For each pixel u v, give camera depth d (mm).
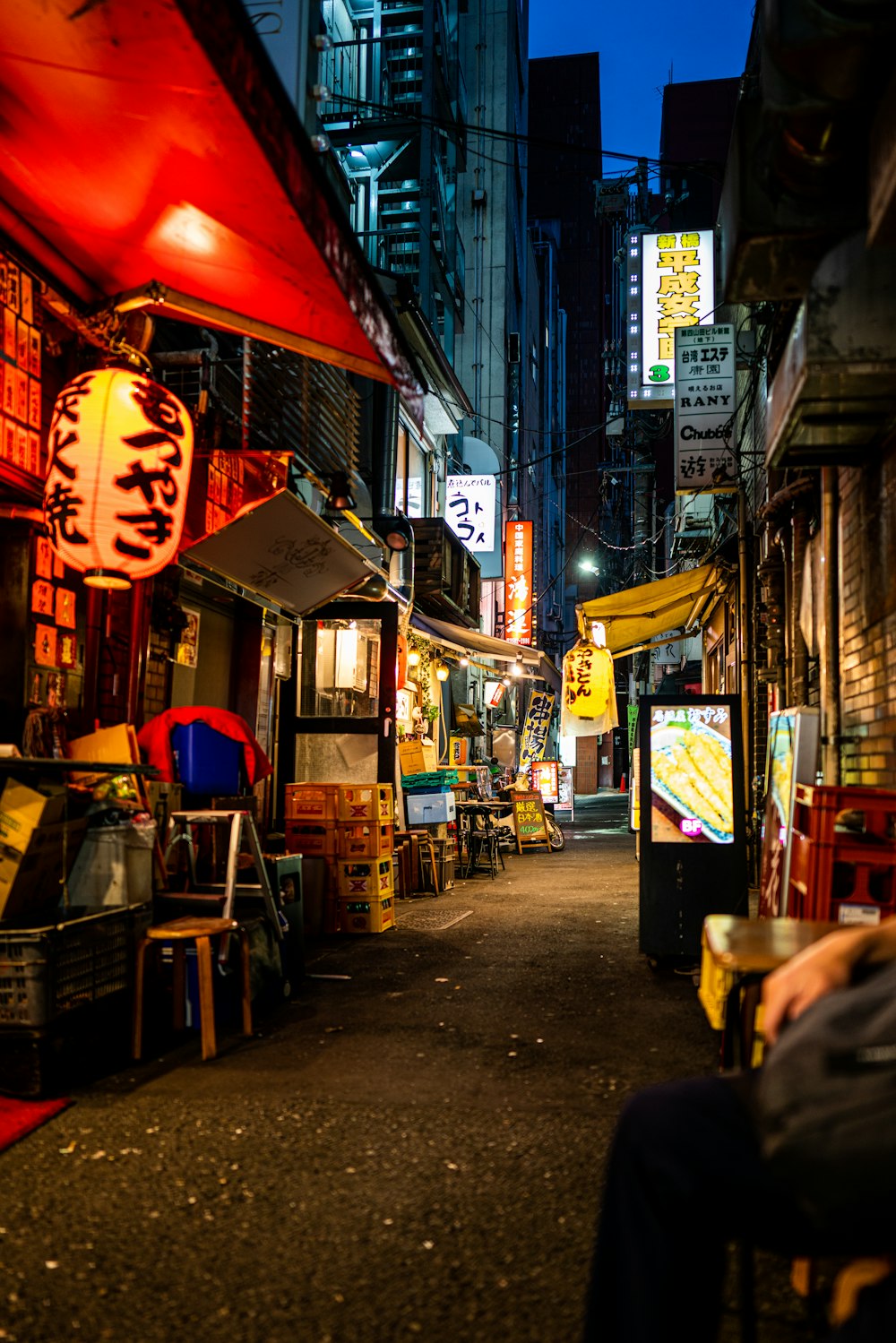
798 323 4633
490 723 30281
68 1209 3373
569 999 6488
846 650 7195
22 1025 4477
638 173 24859
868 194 3633
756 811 12375
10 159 4859
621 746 58844
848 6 3189
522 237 39812
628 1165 1783
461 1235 3186
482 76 33250
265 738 10820
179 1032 5676
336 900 9047
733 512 14367
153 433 5328
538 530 48344
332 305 5590
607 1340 1739
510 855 17531
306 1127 4152
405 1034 5637
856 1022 1554
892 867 4582
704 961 3303
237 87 3879
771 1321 2740
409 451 19531
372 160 20250
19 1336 2605
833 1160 1430
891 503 5773
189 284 5984
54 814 4957
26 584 5918
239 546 8297
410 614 13219
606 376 28125
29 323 5930
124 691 7312
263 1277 2920
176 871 6992
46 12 3527
